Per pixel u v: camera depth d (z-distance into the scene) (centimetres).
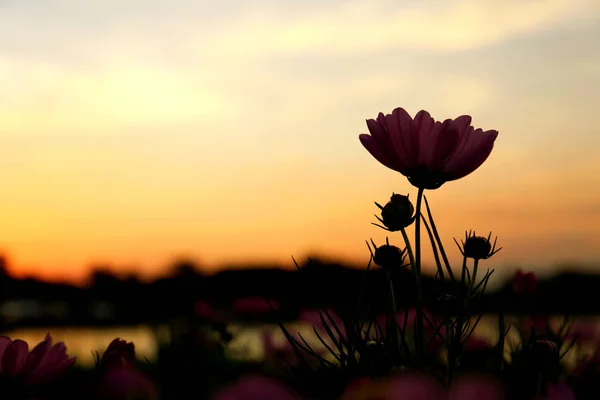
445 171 50
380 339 47
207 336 106
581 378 45
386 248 49
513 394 43
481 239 53
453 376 43
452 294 47
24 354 50
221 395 24
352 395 28
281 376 46
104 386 46
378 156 51
